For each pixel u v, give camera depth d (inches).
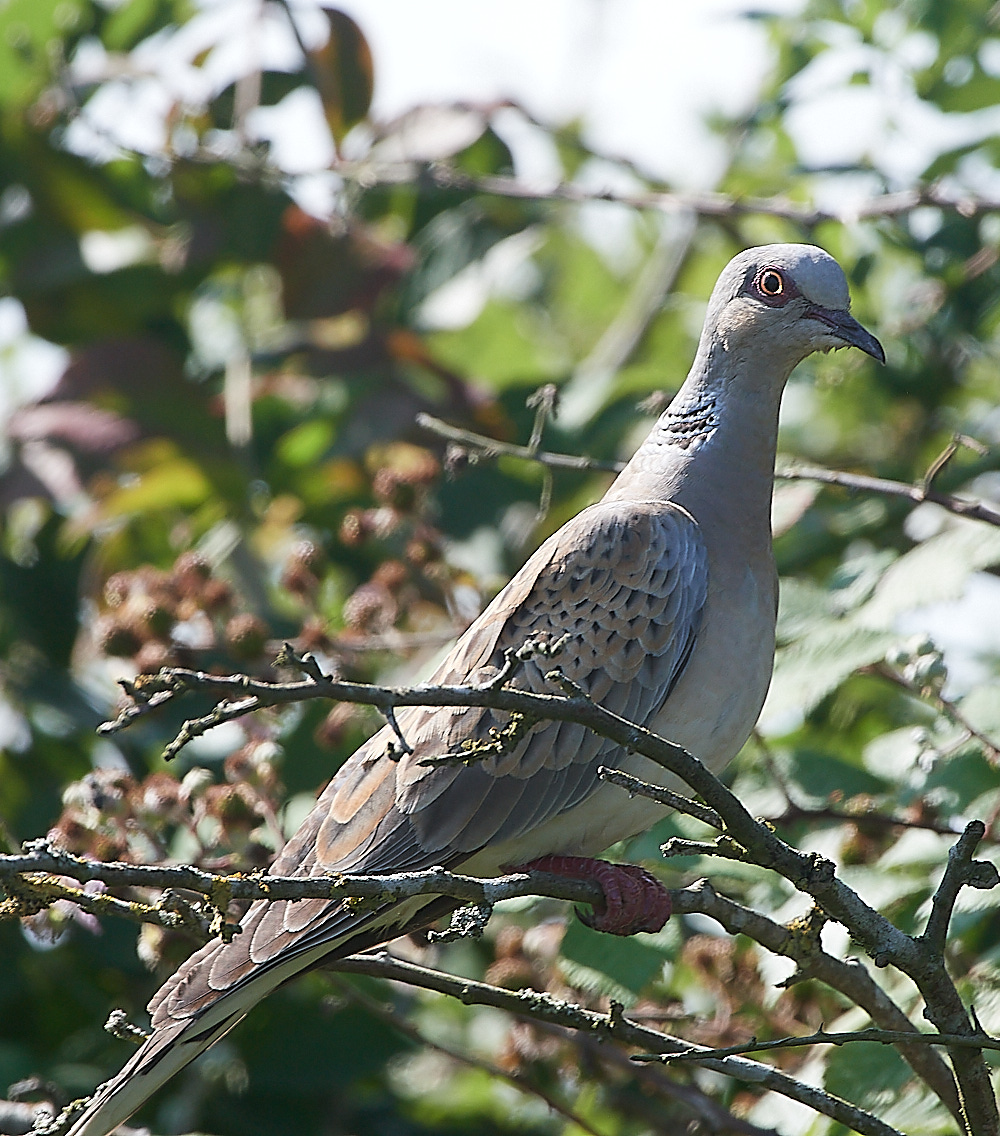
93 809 333.4
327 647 396.8
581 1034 366.6
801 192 543.8
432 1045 362.0
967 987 319.9
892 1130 278.1
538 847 334.3
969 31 498.6
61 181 554.6
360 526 417.1
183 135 554.3
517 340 572.4
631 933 309.9
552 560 337.4
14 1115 312.8
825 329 345.1
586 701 226.2
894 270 532.7
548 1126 440.5
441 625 461.7
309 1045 415.8
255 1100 434.3
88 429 502.0
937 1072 306.3
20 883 224.5
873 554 393.4
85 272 553.3
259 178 515.8
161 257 554.6
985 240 499.8
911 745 370.3
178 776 434.6
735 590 340.2
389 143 547.8
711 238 598.2
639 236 657.0
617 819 333.4
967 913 327.9
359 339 530.6
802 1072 337.7
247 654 372.2
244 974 295.9
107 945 421.7
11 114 553.0
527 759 326.3
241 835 335.3
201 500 498.6
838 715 439.5
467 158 567.8
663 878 378.6
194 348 575.5
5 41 577.9
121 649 383.9
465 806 325.7
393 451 481.7
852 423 534.6
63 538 501.7
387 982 421.1
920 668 342.0
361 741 402.6
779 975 354.0
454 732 326.0
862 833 362.3
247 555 497.0
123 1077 278.4
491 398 502.0
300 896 227.8
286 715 410.6
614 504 345.1
